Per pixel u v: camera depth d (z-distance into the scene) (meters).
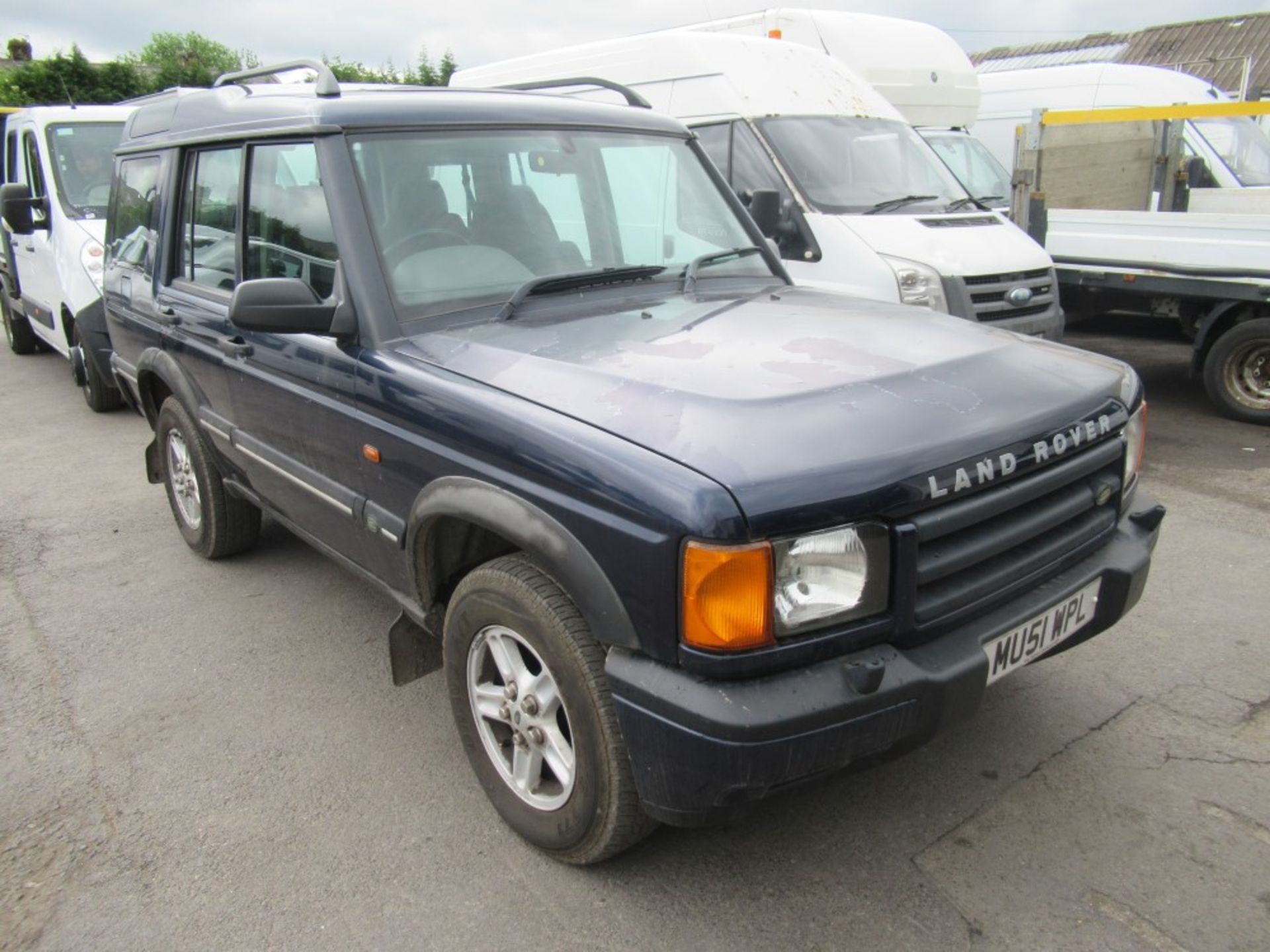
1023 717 3.30
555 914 2.54
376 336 2.92
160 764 3.26
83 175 8.00
